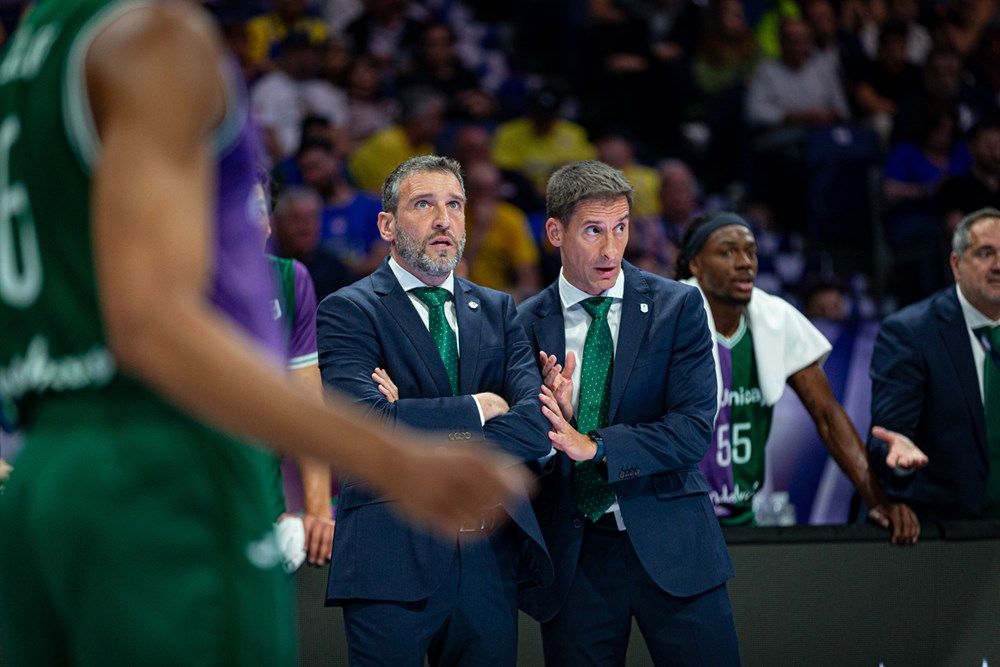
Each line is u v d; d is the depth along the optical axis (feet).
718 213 42.57
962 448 41.37
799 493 48.62
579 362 33.50
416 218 32.12
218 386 10.34
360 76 80.89
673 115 87.97
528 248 75.00
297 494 41.96
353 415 11.00
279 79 80.12
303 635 36.76
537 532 31.19
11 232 12.57
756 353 41.83
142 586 11.85
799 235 83.20
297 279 37.76
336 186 73.92
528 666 38.32
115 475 11.94
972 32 93.20
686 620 32.27
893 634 39.17
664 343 33.09
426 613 30.60
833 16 89.61
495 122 83.41
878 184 83.20
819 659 38.73
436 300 32.60
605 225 32.91
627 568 32.76
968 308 42.11
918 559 39.45
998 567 39.88
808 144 83.66
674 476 33.04
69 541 11.86
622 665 33.12
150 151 10.84
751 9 90.53
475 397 30.96
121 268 10.37
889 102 88.89
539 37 90.27
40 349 12.48
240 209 12.85
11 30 79.20
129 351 10.26
